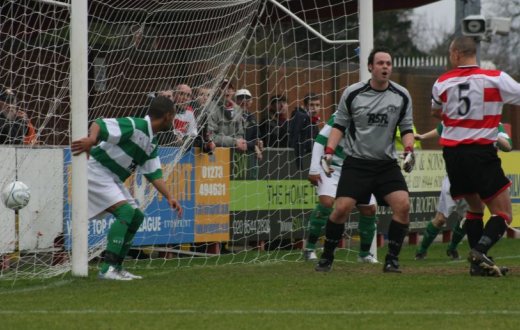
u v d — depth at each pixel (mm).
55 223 29109
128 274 23969
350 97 23766
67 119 30969
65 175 29312
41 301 19406
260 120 38062
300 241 37125
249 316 17125
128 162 23844
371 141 23875
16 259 28031
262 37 42625
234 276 24219
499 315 17219
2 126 29016
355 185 24078
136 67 33594
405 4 41781
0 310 18125
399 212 24141
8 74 30453
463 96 22875
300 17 39625
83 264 24422
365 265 27562
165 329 15734
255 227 35312
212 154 33688
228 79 36000
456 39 23281
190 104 32125
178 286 21812
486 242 23297
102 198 23844
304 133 35750
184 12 34906
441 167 42562
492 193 23078
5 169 27906
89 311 17844
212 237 33844
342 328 15820
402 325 16125
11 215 28031
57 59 31797
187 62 33438
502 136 27688
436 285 21594
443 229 41688
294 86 37625
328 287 21359
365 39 30609
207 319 16781
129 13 34344
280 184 36062
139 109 33250
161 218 32125
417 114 44906
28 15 31078
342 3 36188
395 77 44250
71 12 24312
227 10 33906
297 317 17000
